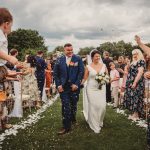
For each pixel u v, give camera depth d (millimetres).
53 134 8148
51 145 7137
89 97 8656
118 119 10164
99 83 8602
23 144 7203
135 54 9812
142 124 9141
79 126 9062
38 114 11289
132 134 8102
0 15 3883
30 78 12781
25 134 8117
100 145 7098
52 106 13789
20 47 88688
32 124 9383
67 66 8336
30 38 88875
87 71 8867
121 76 15297
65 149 6824
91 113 8531
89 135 8008
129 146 6988
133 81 9961
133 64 9953
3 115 4230
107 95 14539
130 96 10062
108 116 10719
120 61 16203
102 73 8742
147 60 9000
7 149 6809
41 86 15055
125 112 11633
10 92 4605
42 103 14883
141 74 9648
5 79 4148
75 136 7910
